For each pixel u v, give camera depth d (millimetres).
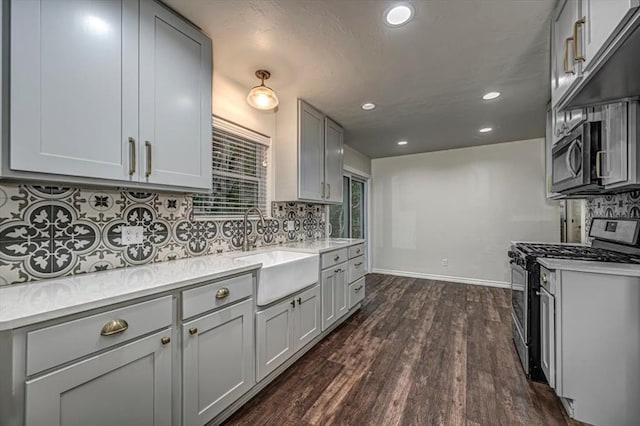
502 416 1602
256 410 1645
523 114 3096
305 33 1746
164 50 1501
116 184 1337
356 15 1585
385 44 1851
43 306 933
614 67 1119
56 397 913
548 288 1735
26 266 1261
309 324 2334
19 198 1246
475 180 4543
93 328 1005
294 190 2732
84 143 1197
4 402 848
